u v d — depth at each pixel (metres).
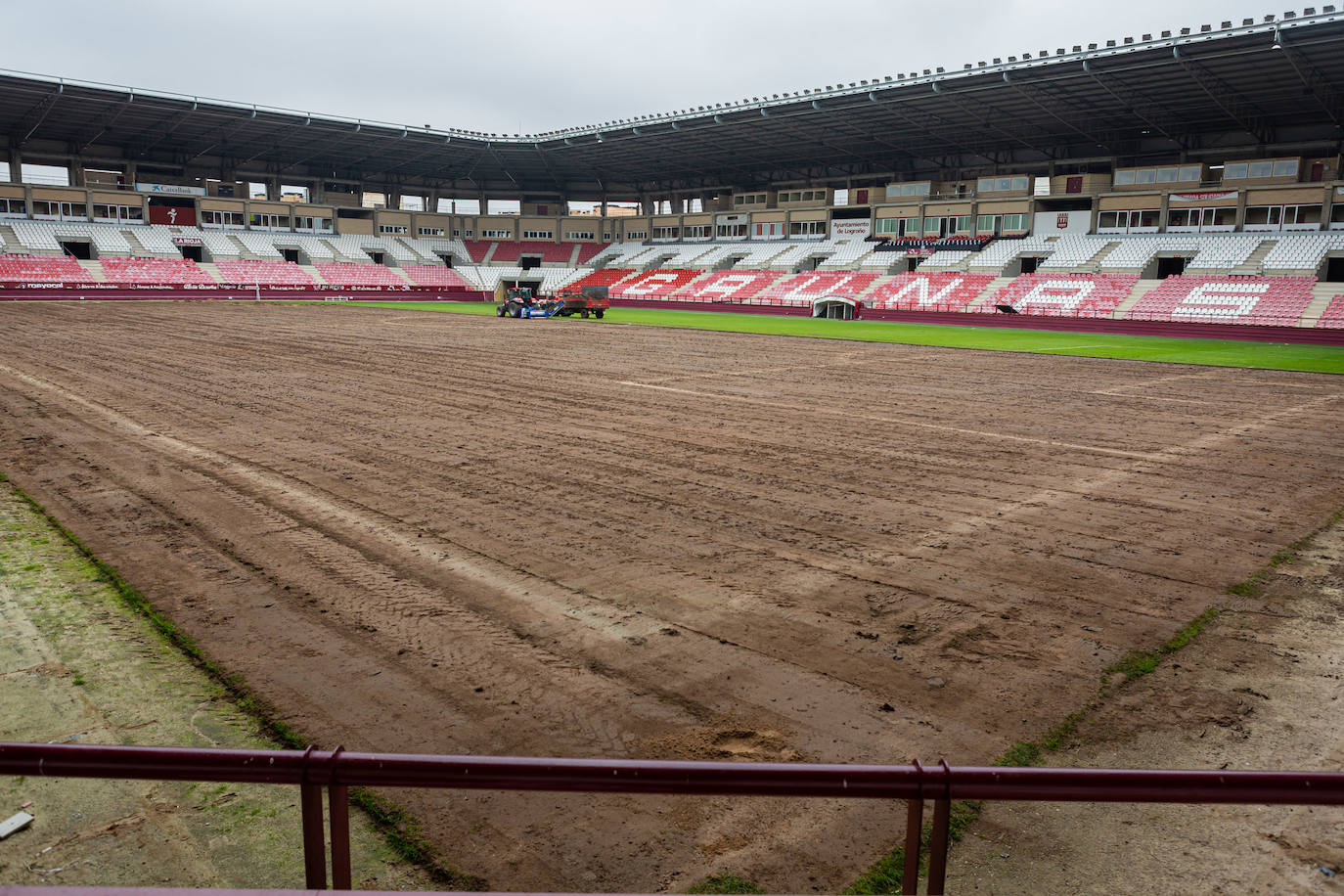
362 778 2.88
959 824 4.75
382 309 60.38
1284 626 7.52
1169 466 13.83
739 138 68.69
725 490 11.98
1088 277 57.69
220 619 7.37
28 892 2.73
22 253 67.44
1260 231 54.69
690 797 5.02
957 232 69.44
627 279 82.56
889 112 58.16
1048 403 20.52
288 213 83.94
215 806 4.84
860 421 17.73
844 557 9.24
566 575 8.56
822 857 4.45
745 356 31.17
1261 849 4.55
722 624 7.43
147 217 76.19
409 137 73.38
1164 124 56.59
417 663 6.60
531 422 17.09
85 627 7.18
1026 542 9.82
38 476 12.17
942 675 6.52
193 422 16.45
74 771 2.87
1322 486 12.57
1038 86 49.81
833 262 72.81
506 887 4.16
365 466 13.09
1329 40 39.22
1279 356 33.72
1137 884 4.24
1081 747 5.50
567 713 5.87
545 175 91.38
